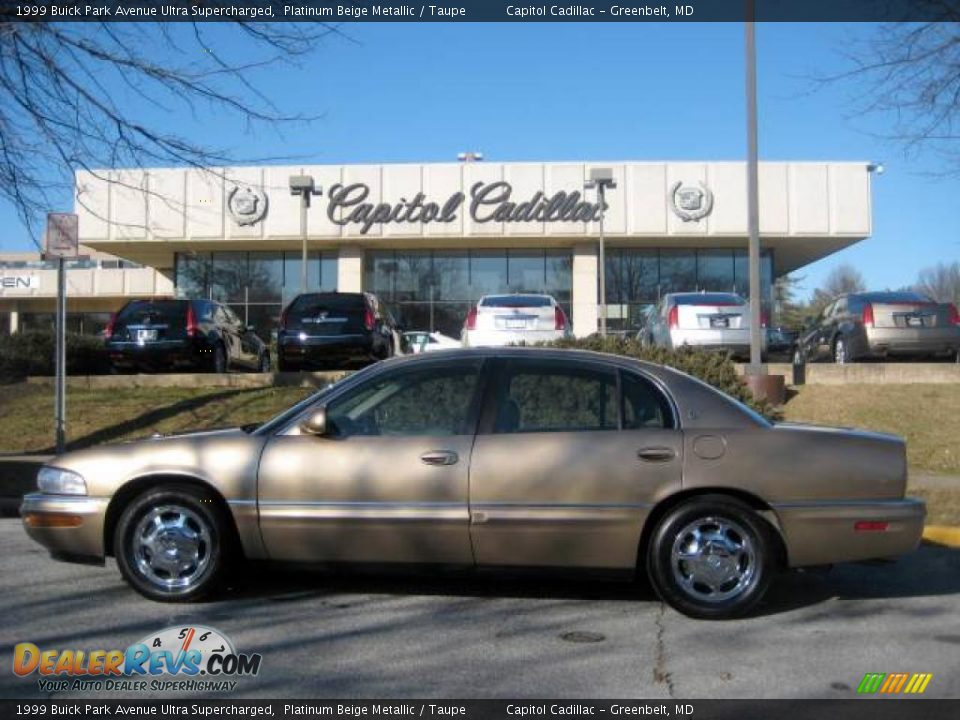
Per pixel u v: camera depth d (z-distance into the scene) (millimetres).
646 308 34438
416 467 5793
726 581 5715
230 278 35188
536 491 5727
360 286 34031
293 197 32438
